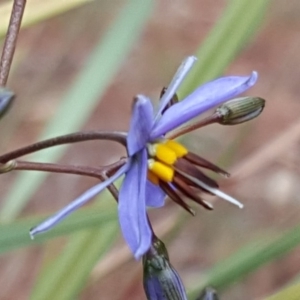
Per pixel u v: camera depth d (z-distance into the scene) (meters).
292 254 0.28
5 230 0.15
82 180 0.30
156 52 0.37
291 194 0.30
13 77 0.33
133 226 0.14
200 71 0.17
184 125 0.15
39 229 0.13
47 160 0.19
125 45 0.18
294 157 0.25
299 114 0.34
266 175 0.30
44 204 0.30
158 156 0.14
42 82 0.33
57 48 0.35
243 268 0.17
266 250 0.17
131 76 0.36
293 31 0.39
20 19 0.15
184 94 0.17
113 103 0.35
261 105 0.15
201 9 0.40
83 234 0.17
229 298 0.26
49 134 0.18
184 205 0.15
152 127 0.14
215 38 0.17
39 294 0.17
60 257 0.17
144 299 0.26
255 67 0.37
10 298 0.25
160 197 0.15
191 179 0.15
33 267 0.26
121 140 0.14
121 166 0.15
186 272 0.27
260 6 0.17
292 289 0.16
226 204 0.28
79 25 0.36
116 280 0.26
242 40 0.17
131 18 0.18
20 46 0.35
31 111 0.32
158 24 0.39
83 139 0.14
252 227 0.28
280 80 0.36
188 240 0.28
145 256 0.14
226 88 0.14
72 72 0.35
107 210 0.15
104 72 0.18
